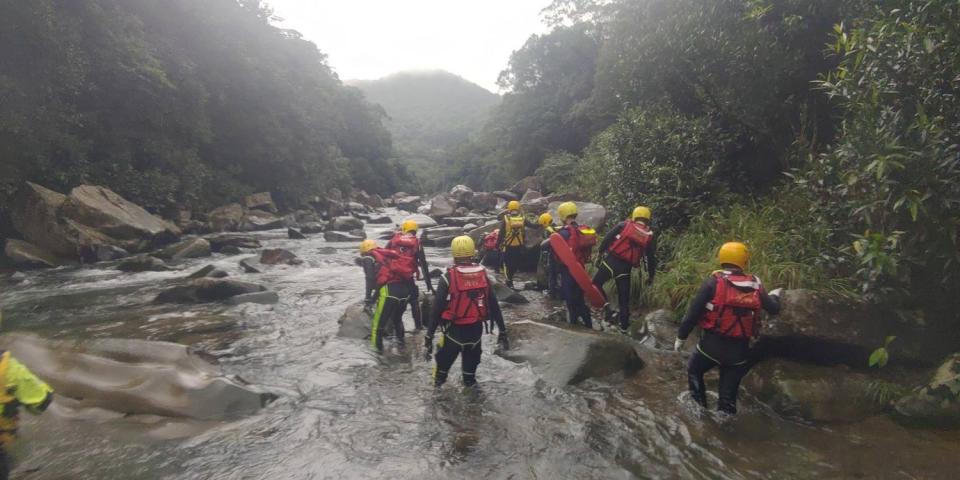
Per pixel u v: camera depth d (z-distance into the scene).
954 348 4.56
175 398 4.21
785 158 8.52
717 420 4.16
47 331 6.65
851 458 3.54
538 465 3.54
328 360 5.67
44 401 2.77
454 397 4.70
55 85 14.37
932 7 4.37
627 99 10.01
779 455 3.62
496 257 12.05
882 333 4.57
